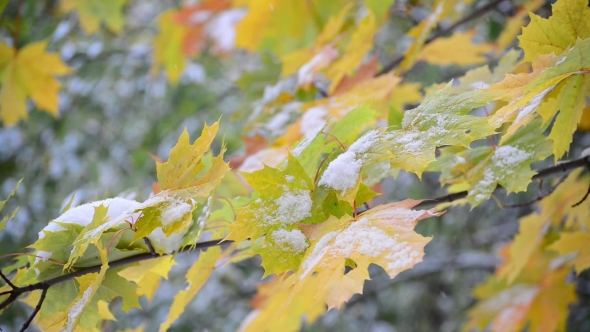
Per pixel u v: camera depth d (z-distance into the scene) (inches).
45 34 90.1
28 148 99.9
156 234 37.6
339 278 35.2
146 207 35.5
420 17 80.4
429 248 110.7
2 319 82.7
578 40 34.3
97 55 102.8
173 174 36.2
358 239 33.2
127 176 95.3
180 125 105.7
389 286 111.8
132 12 118.0
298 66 57.7
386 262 32.3
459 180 39.8
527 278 69.0
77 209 38.0
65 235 37.5
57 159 99.9
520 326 67.9
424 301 114.6
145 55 105.3
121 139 105.8
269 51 73.1
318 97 57.1
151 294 41.2
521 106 36.1
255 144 53.4
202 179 35.7
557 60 35.5
